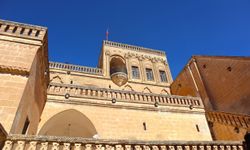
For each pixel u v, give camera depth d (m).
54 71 24.30
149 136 15.23
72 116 15.46
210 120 18.66
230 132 16.36
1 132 6.91
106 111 15.63
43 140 7.64
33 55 10.20
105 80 26.42
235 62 18.69
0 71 9.25
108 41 32.47
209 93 21.78
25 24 11.48
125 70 28.80
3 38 10.51
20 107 8.67
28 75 9.45
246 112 16.11
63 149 7.70
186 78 26.45
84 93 16.25
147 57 33.50
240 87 17.58
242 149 10.47
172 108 17.84
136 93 17.81
